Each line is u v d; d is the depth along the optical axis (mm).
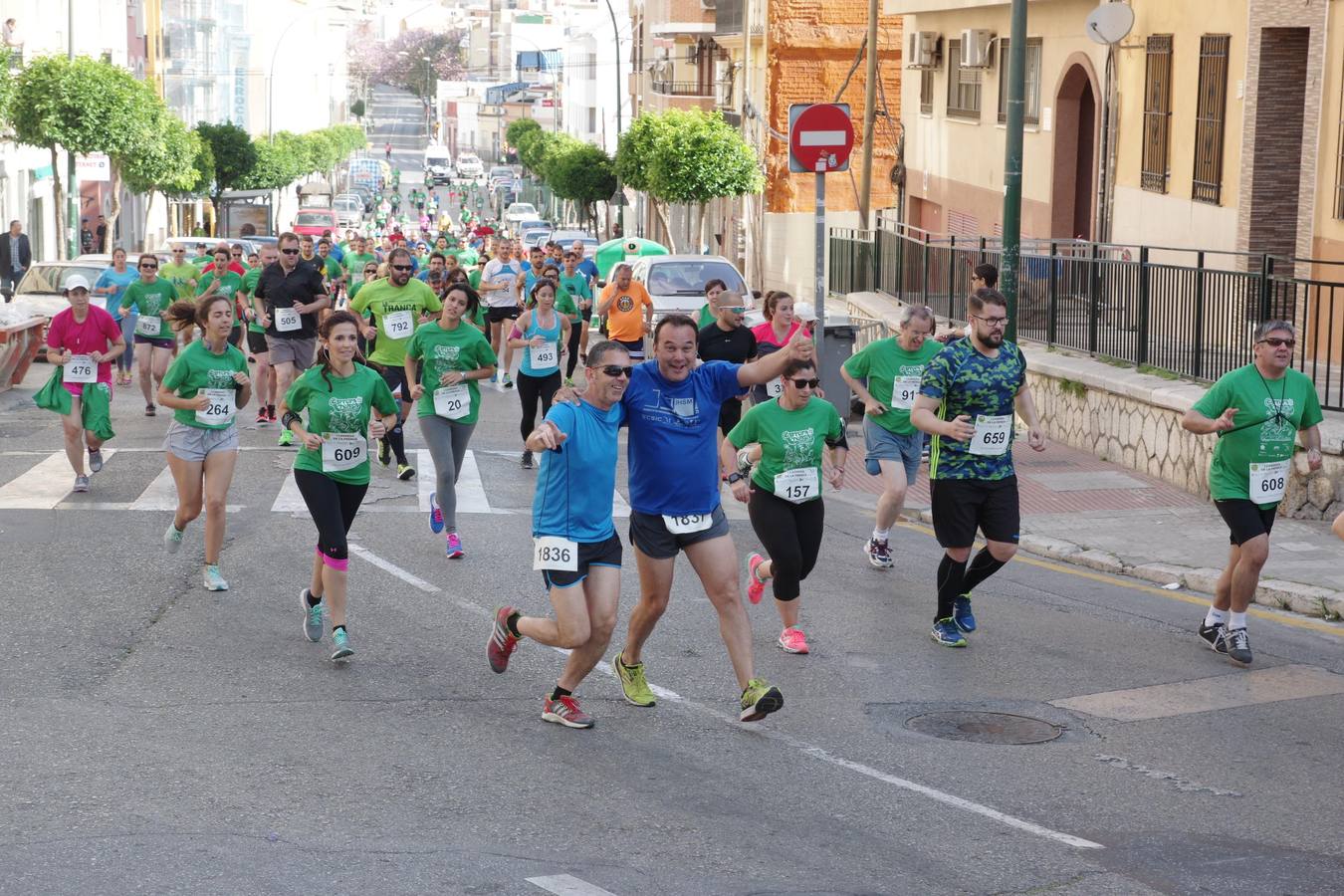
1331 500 15203
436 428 13562
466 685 9812
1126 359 19781
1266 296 16516
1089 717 9477
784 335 16078
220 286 26703
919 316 13297
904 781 8172
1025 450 20125
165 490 16266
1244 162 21844
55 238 60344
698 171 55906
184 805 7426
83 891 6277
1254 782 8305
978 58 33781
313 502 10391
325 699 9422
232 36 119312
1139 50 25859
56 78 49469
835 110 17062
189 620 11250
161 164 54750
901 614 12008
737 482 10438
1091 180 29891
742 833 7266
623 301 24125
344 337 10359
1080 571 14016
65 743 8406
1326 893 6723
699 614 11852
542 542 8625
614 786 7914
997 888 6664
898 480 13414
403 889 6398
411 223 148625
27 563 12852
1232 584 10844
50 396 15938
